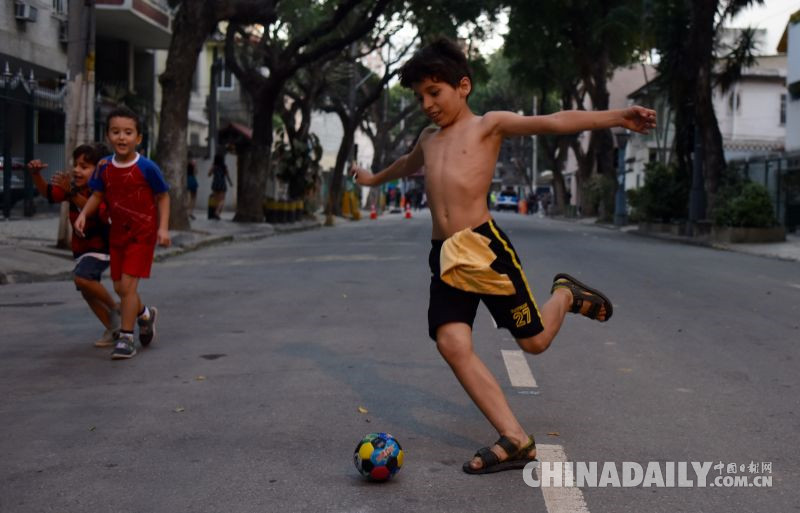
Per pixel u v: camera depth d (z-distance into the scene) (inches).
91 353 259.1
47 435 172.7
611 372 237.5
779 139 1798.7
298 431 176.1
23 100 829.2
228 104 1766.7
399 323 318.0
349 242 842.8
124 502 136.0
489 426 181.0
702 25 961.5
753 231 873.5
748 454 164.1
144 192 249.9
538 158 3486.7
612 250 748.6
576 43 1398.9
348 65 1656.0
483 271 149.2
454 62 159.0
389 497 138.9
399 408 195.0
